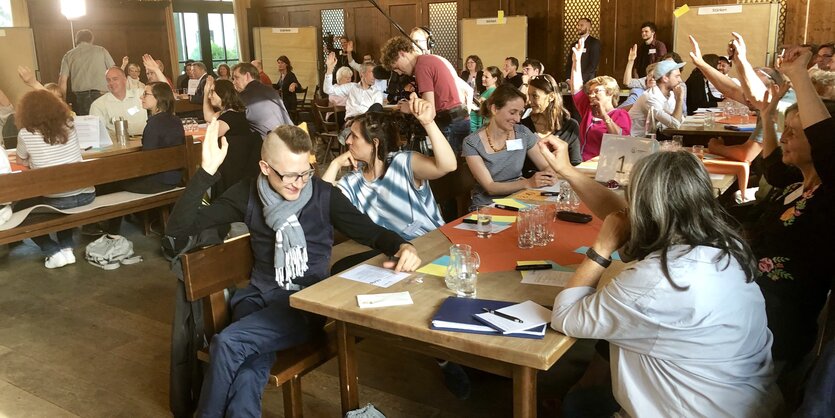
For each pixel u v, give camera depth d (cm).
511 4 1088
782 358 214
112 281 435
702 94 725
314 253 252
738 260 167
